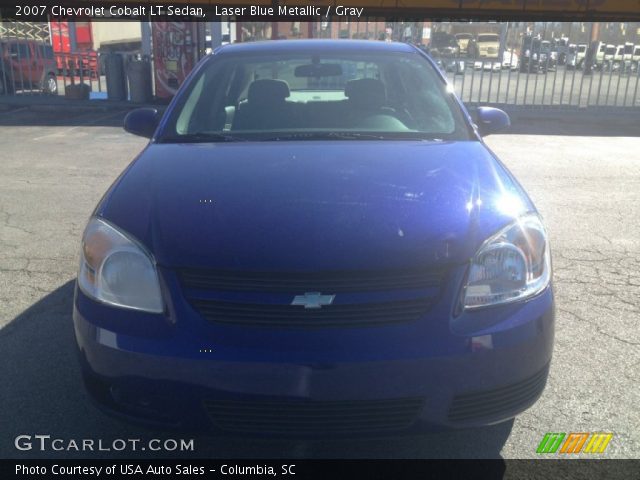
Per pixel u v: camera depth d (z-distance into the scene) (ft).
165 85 45.75
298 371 6.78
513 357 7.17
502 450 8.33
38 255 15.38
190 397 6.98
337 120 11.34
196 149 10.07
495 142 33.24
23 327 11.60
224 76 12.57
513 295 7.38
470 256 7.28
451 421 7.17
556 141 33.83
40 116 42.11
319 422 7.00
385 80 12.32
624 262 15.06
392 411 7.02
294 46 13.42
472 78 45.65
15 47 48.73
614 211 19.62
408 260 7.09
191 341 6.93
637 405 9.25
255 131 11.04
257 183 8.48
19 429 8.76
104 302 7.39
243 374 6.82
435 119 11.36
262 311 6.97
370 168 8.95
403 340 6.88
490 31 45.88
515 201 8.29
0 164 26.37
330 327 6.91
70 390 9.62
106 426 8.84
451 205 7.89
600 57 44.75
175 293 7.13
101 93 50.11
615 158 28.96
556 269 14.57
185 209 7.89
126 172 9.36
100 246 7.64
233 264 7.06
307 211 7.72
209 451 8.41
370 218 7.58
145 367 7.00
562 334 11.36
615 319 11.97
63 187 22.30
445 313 7.04
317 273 6.97
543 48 44.52
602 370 10.17
